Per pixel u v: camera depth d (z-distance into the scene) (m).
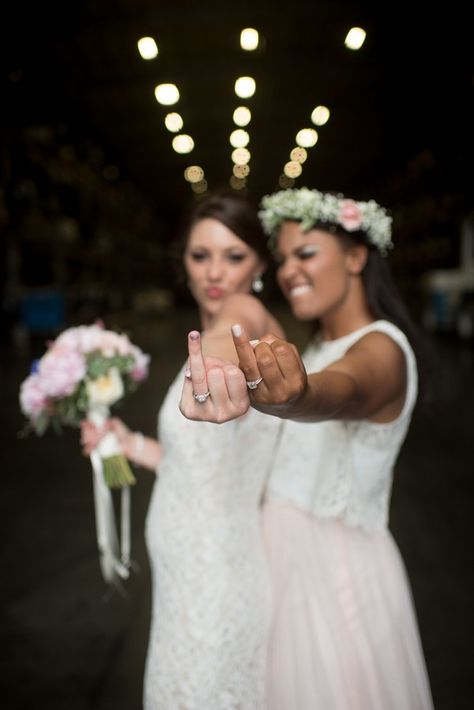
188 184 30.61
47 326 13.46
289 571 1.31
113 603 2.76
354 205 1.37
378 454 1.27
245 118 7.89
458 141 14.02
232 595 1.27
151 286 32.66
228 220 1.52
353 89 15.51
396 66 12.32
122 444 1.76
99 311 18.30
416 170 18.91
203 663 1.25
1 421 6.16
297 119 19.05
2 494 4.14
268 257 1.57
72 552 3.25
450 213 16.17
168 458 1.34
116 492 4.12
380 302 1.42
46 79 12.45
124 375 1.73
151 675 1.31
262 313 1.27
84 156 17.75
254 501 1.34
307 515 1.33
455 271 15.95
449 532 3.42
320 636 1.26
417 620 2.57
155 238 35.53
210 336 1.14
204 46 13.39
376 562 1.34
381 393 1.11
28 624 2.60
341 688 1.24
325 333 1.48
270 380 0.73
